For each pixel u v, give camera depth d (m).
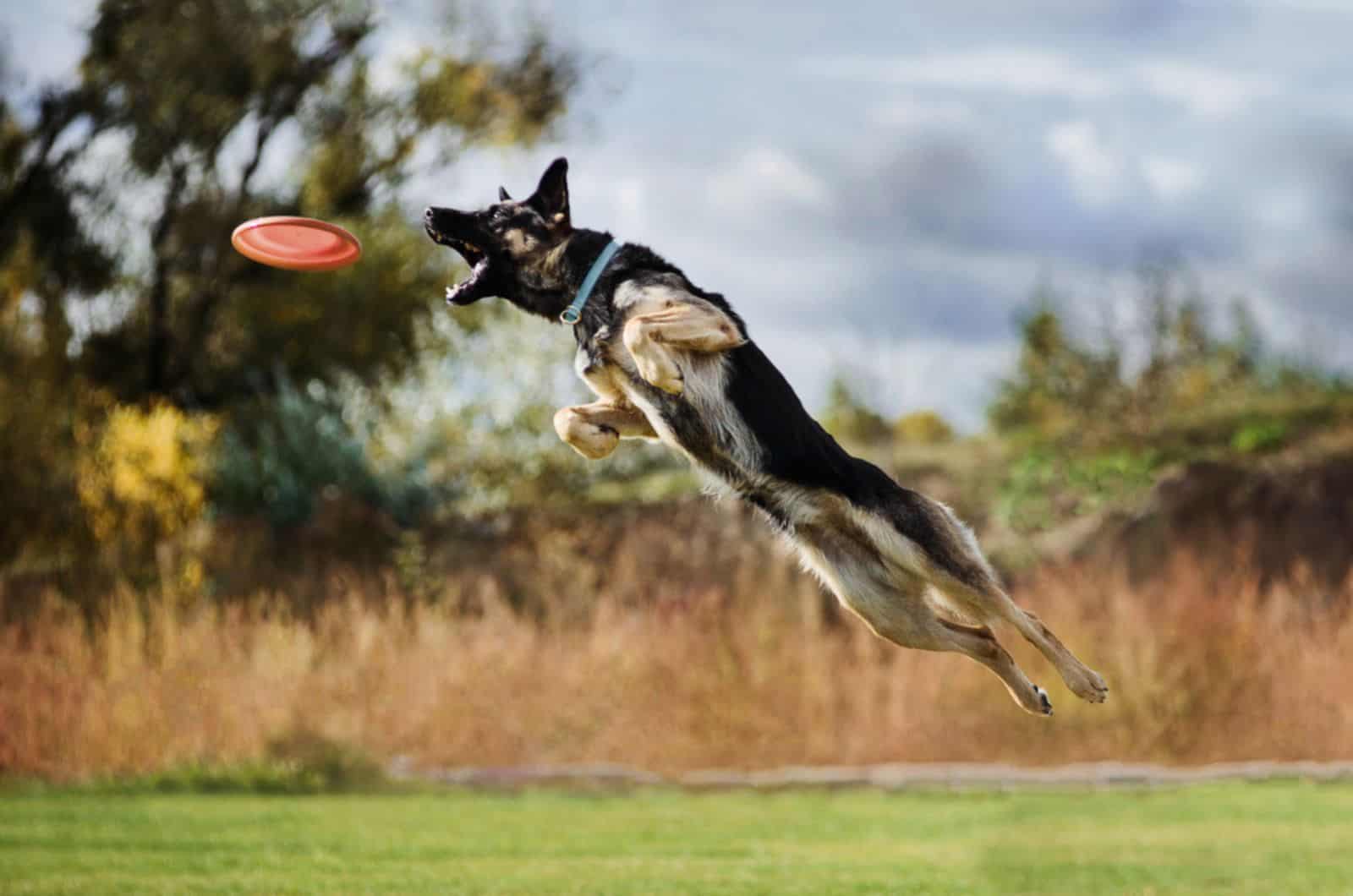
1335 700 13.76
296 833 10.15
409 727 13.45
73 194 23.30
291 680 13.53
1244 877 8.68
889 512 6.69
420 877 8.48
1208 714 13.80
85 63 23.42
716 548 18.91
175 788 12.40
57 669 13.54
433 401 24.02
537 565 18.41
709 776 12.98
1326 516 19.28
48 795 11.98
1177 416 22.73
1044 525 19.84
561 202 7.05
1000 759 13.68
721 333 6.48
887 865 8.97
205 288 23.25
